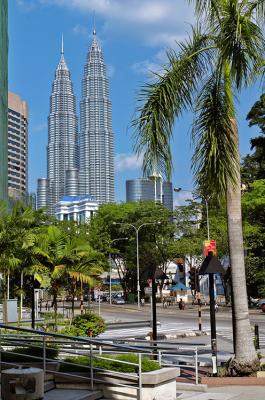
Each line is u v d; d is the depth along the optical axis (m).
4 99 48.84
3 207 26.95
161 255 78.81
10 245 24.56
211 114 12.99
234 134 13.23
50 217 57.88
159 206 80.12
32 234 25.20
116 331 31.19
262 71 12.10
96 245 72.44
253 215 50.50
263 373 13.22
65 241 25.38
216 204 13.69
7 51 52.72
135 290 87.19
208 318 43.84
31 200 58.69
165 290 97.44
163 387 10.93
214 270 14.26
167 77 13.30
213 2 12.87
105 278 106.88
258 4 12.38
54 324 26.17
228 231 13.70
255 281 56.66
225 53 12.08
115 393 10.77
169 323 38.38
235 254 13.55
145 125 12.90
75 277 24.78
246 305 13.52
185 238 73.44
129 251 80.88
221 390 12.52
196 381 12.90
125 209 83.31
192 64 13.60
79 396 10.17
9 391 8.77
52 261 24.81
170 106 13.01
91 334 21.64
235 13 12.01
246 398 11.52
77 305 68.25
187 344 13.66
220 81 13.27
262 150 51.62
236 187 13.13
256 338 19.03
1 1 47.22
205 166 12.93
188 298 87.25
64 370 11.25
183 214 75.00
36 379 8.86
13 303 32.34
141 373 10.73
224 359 17.23
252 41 12.03
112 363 11.45
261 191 45.44
